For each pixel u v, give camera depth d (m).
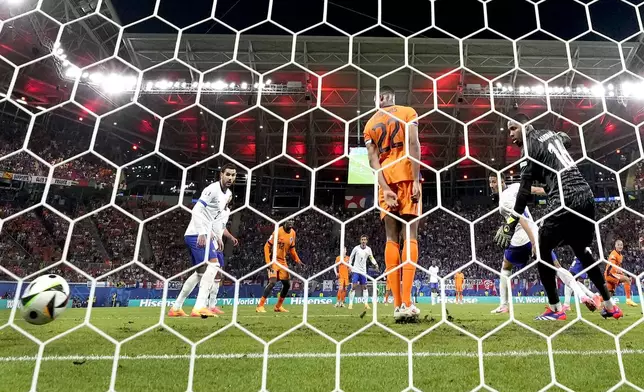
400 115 3.57
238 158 32.97
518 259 5.79
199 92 1.96
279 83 26.48
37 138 23.86
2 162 22.20
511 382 1.67
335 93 26.70
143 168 30.44
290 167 34.78
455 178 32.53
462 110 26.89
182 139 30.92
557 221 3.60
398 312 3.49
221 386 1.62
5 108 22.64
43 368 1.91
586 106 24.73
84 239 22.98
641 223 24.67
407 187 3.46
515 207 3.68
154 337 2.86
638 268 21.16
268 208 31.70
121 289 15.04
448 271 23.42
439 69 24.08
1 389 1.58
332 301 16.86
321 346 2.42
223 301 16.45
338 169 34.97
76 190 25.19
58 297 2.56
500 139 29.38
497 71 24.09
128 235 24.72
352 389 1.58
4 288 12.09
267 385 1.63
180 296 5.17
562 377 1.73
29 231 21.41
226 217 5.57
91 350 2.35
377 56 23.39
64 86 22.27
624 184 28.42
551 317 4.16
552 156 3.61
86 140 26.70
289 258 18.94
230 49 23.12
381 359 2.06
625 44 20.00
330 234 28.55
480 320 4.20
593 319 4.17
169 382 1.68
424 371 1.83
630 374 1.77
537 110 26.00
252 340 2.68
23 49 19.23
